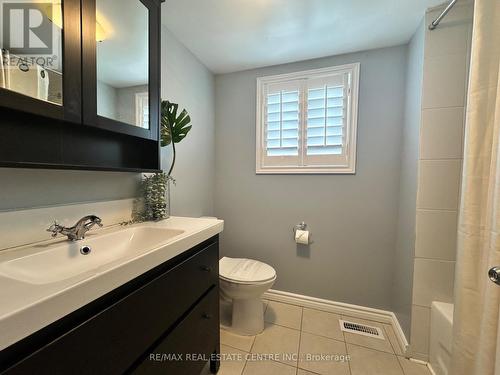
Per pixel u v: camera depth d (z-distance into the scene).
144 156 1.30
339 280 1.89
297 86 1.93
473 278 0.88
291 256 2.01
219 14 1.37
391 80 1.69
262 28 1.50
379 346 1.51
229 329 1.67
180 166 1.73
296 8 1.32
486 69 0.86
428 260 1.36
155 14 1.20
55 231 0.84
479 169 0.87
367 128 1.76
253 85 2.05
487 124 0.85
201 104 1.96
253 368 1.33
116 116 1.04
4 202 0.78
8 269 0.66
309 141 1.92
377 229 1.77
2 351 0.42
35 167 0.71
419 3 1.27
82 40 0.85
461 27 1.26
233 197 2.17
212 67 2.02
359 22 1.43
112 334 0.63
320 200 1.91
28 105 0.70
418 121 1.38
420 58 1.38
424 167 1.34
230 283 1.53
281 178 2.01
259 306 1.65
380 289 1.79
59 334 0.51
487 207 0.84
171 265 0.90
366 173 1.78
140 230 1.13
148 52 1.16
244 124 2.10
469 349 0.88
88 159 1.07
